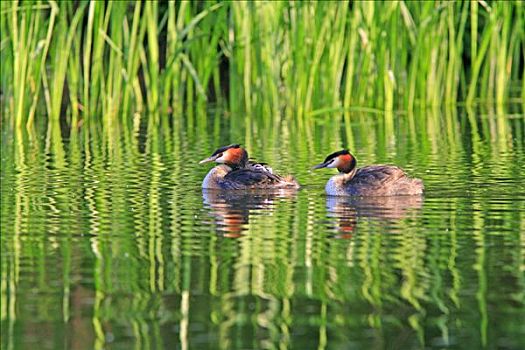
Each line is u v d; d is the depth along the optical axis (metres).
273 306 10.34
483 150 19.33
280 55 25.20
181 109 26.08
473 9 26.05
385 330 9.76
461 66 27.58
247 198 15.03
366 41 25.03
